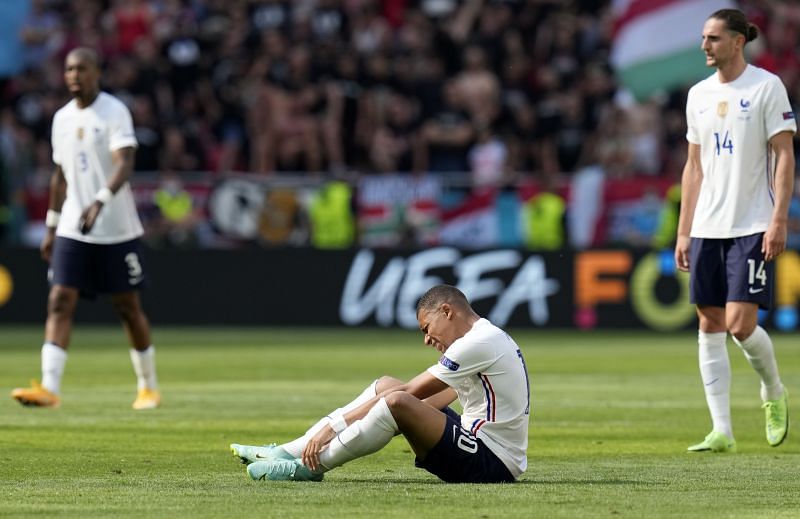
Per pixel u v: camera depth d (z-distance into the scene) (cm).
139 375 3388
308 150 7569
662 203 6366
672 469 2267
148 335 3378
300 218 6600
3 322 6638
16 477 2133
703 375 2588
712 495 1927
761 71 2547
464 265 6456
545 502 1833
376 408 1961
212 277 6600
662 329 6312
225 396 3675
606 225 6425
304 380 4159
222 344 5662
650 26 7525
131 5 7956
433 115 7581
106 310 6712
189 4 7950
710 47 2547
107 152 3309
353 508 1770
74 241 3297
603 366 4650
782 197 2494
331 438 2017
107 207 3297
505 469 2014
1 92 7881
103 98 3338
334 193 6575
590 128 7481
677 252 2631
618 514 1730
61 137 3328
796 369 4525
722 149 2547
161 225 6631
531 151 7462
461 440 1969
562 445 2652
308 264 6569
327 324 6556
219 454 2467
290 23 7888
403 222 6538
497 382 1989
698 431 2897
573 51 7675
